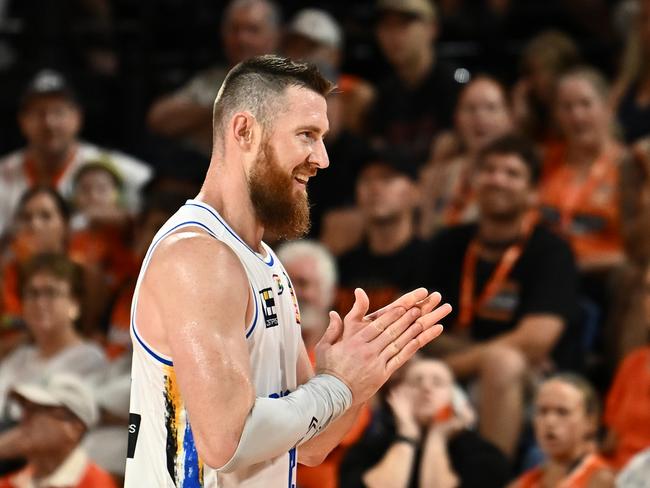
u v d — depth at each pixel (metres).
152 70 27.34
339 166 21.91
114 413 16.75
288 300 8.40
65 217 20.73
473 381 17.20
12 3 28.34
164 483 7.92
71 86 25.81
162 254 7.73
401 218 19.42
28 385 15.28
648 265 17.50
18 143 27.20
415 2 23.00
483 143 20.86
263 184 7.99
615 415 16.44
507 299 18.00
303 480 15.62
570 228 19.94
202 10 27.81
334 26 23.28
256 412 7.41
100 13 27.97
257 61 8.12
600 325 19.14
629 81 21.80
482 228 18.41
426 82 23.16
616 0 25.80
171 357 7.78
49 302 17.83
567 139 20.66
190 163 21.70
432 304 8.42
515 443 16.52
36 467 15.20
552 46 21.72
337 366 8.10
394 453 15.12
